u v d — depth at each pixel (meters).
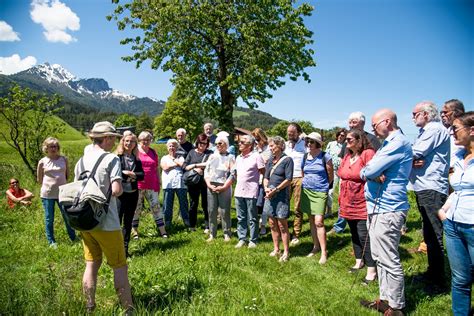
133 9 20.08
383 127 3.95
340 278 5.03
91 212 3.33
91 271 3.69
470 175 3.38
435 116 4.62
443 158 4.55
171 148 7.84
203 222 8.39
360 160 4.98
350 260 5.71
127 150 5.93
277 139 5.76
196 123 57.47
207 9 19.58
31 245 6.47
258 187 6.57
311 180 5.76
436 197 4.56
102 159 3.60
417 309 4.06
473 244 3.36
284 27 19.67
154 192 7.24
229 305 3.92
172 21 19.38
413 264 5.35
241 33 19.66
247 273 5.09
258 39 19.45
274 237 5.98
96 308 3.65
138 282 4.40
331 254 5.99
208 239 7.00
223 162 6.91
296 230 6.83
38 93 14.65
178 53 20.20
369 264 4.90
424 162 4.61
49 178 6.47
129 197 5.87
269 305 4.00
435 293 4.48
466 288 3.55
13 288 3.93
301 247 6.44
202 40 20.66
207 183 6.82
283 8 19.70
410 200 9.88
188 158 7.67
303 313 3.83
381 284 4.02
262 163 6.48
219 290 4.35
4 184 13.05
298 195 6.84
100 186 3.49
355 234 5.29
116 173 3.58
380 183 3.97
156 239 7.04
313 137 5.73
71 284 4.42
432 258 4.64
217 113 21.00
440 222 4.56
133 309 3.64
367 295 4.48
